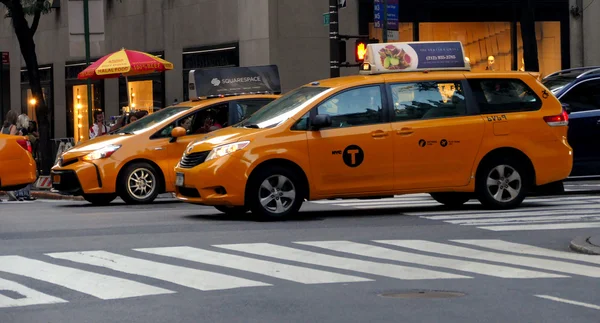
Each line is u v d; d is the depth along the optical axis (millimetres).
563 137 17438
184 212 18312
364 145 16531
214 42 35594
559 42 34531
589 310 8883
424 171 16766
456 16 34344
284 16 32875
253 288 10133
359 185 16562
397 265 11531
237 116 21281
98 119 28594
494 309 8930
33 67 32312
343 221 16094
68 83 45125
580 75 20312
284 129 16391
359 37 25609
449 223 15555
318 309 9008
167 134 21359
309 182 16391
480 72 17281
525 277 10680
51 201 24844
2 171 21781
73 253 12648
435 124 16797
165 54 38250
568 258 12039
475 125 16953
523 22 29766
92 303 9469
